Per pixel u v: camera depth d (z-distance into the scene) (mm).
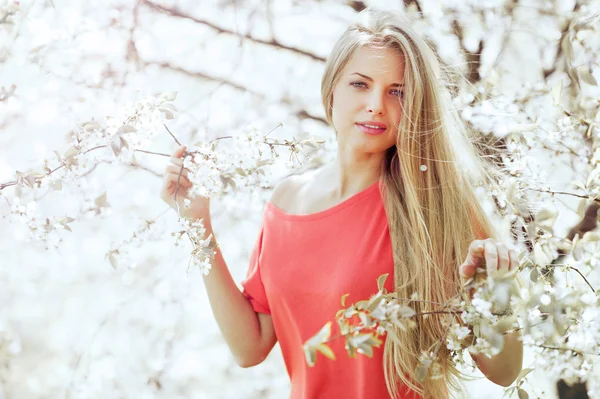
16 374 3982
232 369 3785
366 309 1320
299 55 3627
